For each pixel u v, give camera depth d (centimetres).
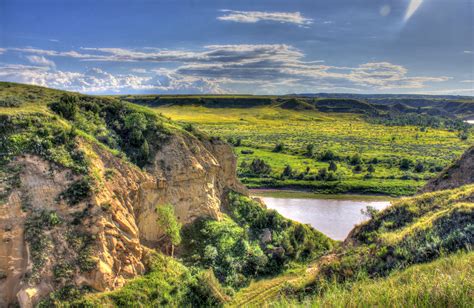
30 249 3138
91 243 3394
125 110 5688
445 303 1005
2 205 3222
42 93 5275
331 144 16588
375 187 9856
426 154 14162
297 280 3359
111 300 3212
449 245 2334
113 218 3788
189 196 5131
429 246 2405
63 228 3356
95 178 3838
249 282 4362
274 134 19538
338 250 3653
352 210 8512
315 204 8944
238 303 3666
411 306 1027
